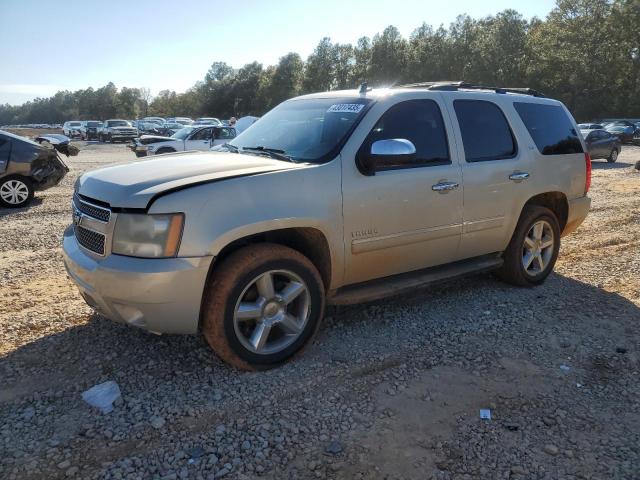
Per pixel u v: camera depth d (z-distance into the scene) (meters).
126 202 3.30
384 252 4.23
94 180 3.73
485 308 4.96
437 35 82.62
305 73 97.75
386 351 4.07
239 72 114.31
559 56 65.44
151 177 3.52
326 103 4.65
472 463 2.82
